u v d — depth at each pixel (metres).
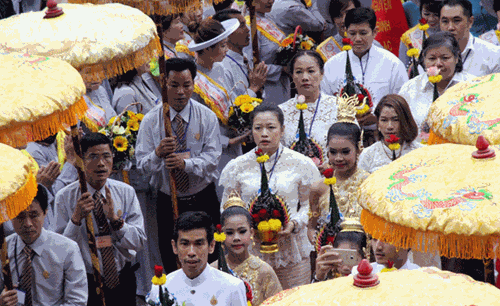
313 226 9.75
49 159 10.80
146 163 10.97
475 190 4.69
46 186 10.05
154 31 8.66
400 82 12.70
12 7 15.28
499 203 4.52
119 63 8.27
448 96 6.79
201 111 11.32
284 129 11.09
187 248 7.48
